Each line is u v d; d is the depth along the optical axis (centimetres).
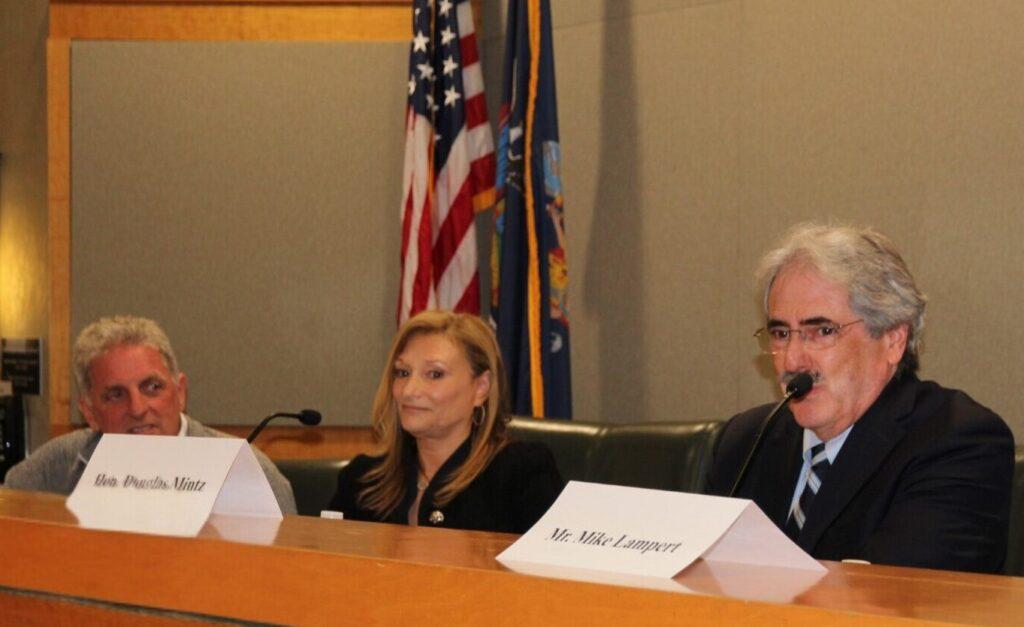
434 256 376
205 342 417
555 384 357
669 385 374
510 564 108
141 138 420
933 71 324
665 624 92
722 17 365
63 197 425
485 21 414
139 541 121
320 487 293
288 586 111
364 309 410
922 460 188
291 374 413
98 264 421
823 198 344
